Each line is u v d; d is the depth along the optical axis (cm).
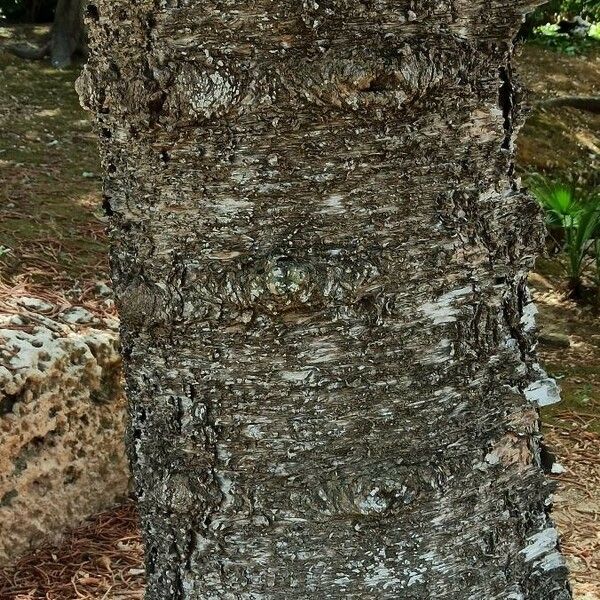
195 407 178
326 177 171
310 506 178
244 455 178
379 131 170
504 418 183
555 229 663
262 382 176
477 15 171
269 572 181
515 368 183
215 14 166
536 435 187
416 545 181
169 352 178
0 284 395
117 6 169
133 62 170
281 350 175
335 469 178
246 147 169
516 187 181
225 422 178
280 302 171
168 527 184
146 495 185
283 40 166
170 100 168
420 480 179
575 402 470
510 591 187
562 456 417
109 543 326
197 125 169
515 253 180
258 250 173
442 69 169
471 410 181
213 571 183
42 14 1091
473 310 179
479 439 182
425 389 178
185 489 180
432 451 180
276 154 170
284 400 176
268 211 171
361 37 167
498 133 176
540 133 834
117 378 348
